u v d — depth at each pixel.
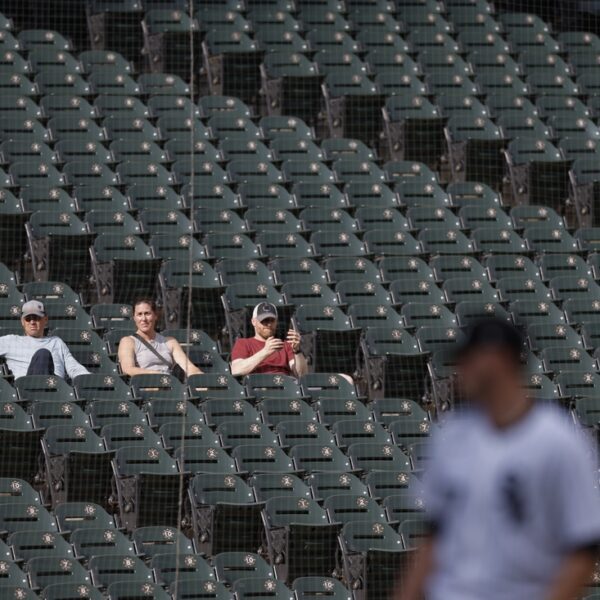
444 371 47.44
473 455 14.06
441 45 70.00
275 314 46.53
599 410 46.88
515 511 13.80
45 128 59.47
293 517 40.00
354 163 59.97
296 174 59.25
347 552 38.97
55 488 40.72
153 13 67.00
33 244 51.56
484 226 57.75
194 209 54.91
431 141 62.47
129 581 36.09
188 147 59.72
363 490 41.91
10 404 42.09
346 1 71.44
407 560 38.72
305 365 47.00
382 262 53.44
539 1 75.62
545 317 52.19
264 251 54.06
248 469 42.12
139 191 55.94
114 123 60.28
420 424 44.75
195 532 40.00
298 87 64.44
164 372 45.66
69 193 55.59
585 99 67.94
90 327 48.09
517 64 69.19
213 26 68.31
